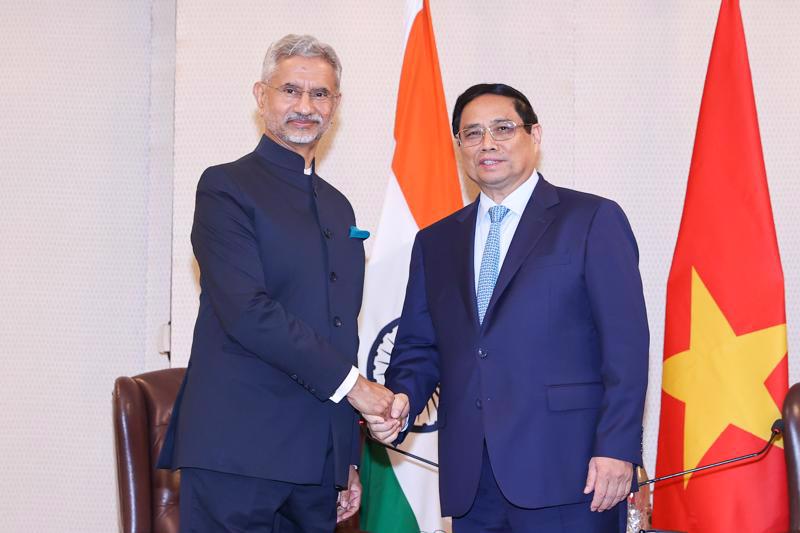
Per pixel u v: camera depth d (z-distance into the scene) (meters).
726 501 3.14
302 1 3.93
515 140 2.55
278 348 2.25
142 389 3.02
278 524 2.47
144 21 4.07
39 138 4.02
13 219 4.00
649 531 2.67
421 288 2.70
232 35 3.91
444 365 2.50
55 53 4.03
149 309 4.02
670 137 3.95
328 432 2.39
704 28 3.96
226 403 2.29
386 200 3.45
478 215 2.64
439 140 3.49
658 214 3.94
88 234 4.02
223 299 2.30
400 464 3.33
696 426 3.19
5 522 3.96
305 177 2.53
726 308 3.18
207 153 3.89
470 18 3.94
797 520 2.79
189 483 2.32
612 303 2.34
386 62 3.94
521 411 2.33
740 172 3.24
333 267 2.46
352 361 2.44
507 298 2.40
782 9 3.92
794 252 3.87
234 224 2.34
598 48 3.96
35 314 3.99
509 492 2.30
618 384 2.28
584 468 2.30
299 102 2.46
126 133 4.05
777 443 3.12
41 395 3.98
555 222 2.46
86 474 3.98
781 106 3.90
